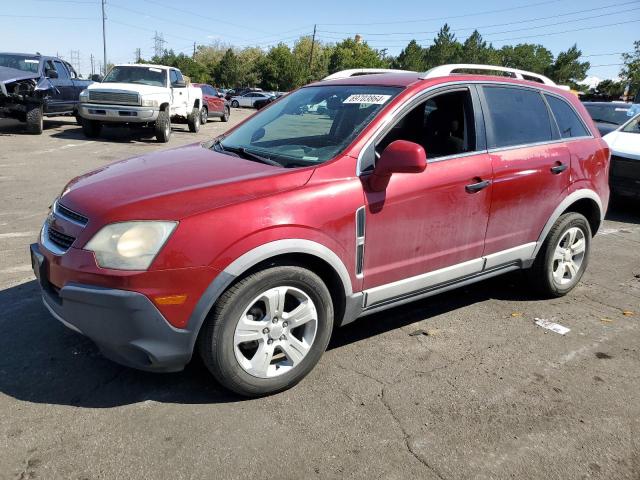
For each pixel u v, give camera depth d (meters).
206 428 2.71
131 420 2.75
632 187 7.74
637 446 2.74
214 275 2.65
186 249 2.61
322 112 3.73
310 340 3.09
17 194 7.56
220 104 24.11
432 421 2.87
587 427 2.88
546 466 2.57
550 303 4.59
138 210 2.66
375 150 3.28
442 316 4.23
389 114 3.37
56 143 13.14
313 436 2.70
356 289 3.23
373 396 3.07
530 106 4.25
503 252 4.03
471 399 3.09
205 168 3.20
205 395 3.00
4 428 2.63
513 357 3.61
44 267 2.87
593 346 3.82
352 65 91.62
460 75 3.85
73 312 2.68
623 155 7.80
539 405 3.06
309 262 3.09
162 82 14.84
